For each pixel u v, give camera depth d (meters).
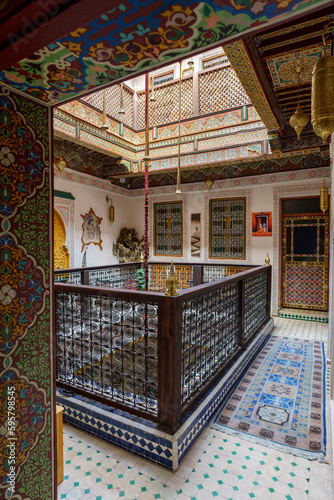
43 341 1.21
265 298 5.21
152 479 1.92
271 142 5.00
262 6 0.65
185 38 0.76
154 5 0.63
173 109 6.41
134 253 8.16
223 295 3.09
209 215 7.47
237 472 1.99
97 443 2.28
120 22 0.68
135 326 2.25
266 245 6.77
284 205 6.81
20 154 1.10
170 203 8.02
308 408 2.78
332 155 3.46
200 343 2.58
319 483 1.90
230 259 7.22
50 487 1.26
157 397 2.13
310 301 6.59
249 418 2.62
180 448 2.04
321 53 3.11
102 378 2.51
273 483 1.90
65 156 6.23
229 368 3.16
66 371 2.77
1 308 1.04
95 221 7.26
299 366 3.73
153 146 6.64
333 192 3.46
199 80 6.09
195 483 1.88
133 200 8.55
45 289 1.21
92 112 5.66
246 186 6.91
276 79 3.64
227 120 5.75
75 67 0.90
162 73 6.77
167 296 2.04
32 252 1.15
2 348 1.05
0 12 0.65
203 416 2.42
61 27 0.68
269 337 4.98
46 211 1.21
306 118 2.91
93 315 2.51
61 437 1.90
